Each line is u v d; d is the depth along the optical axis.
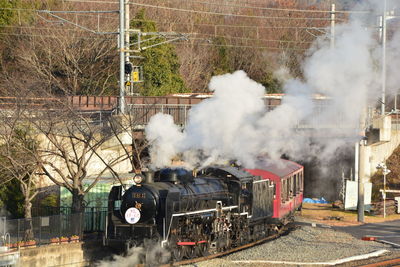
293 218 60.91
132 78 61.94
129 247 37.06
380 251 45.38
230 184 44.84
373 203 73.38
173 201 37.22
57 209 48.59
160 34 59.06
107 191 50.78
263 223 51.09
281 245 46.19
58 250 38.31
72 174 43.81
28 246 37.78
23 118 43.81
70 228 40.78
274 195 52.50
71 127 48.31
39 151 44.81
